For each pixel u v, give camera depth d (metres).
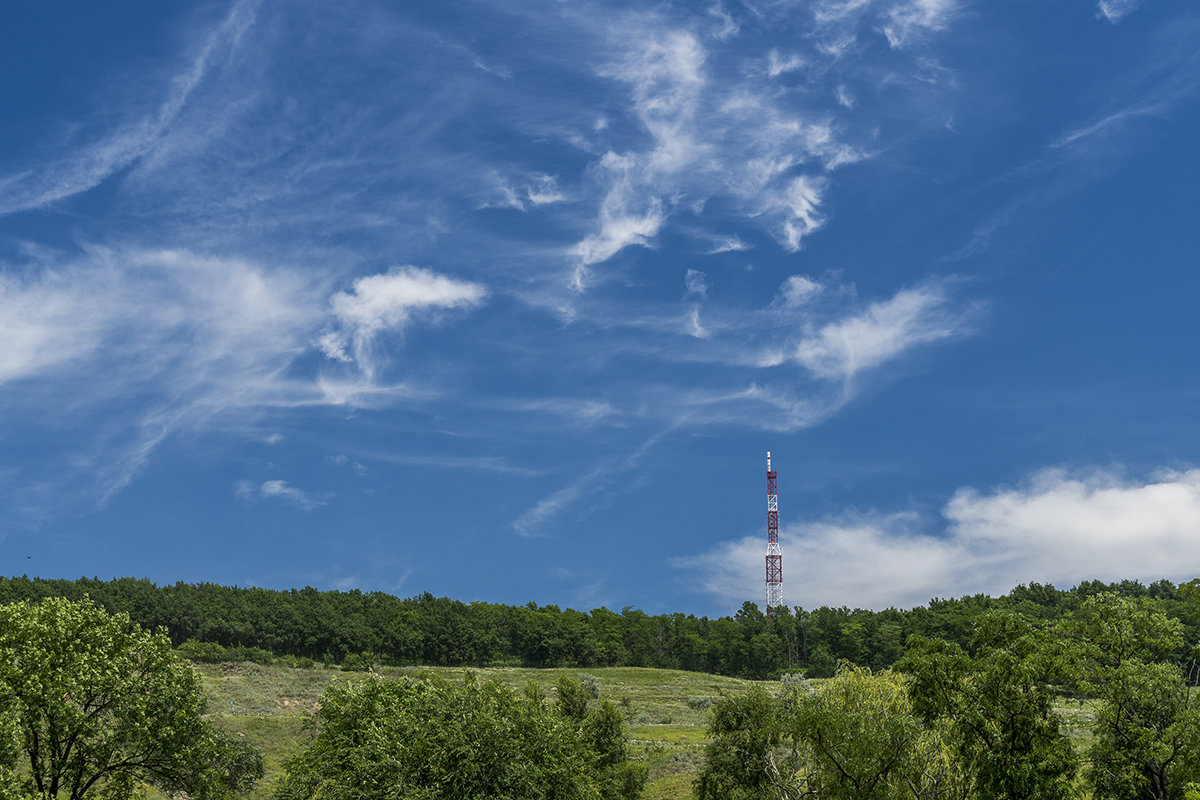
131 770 43.50
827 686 46.81
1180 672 35.25
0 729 37.66
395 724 40.94
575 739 45.72
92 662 42.50
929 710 37.34
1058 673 35.34
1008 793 34.34
